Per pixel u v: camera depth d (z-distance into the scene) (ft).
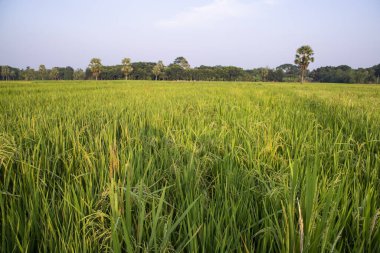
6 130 14.16
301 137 12.48
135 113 19.75
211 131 13.50
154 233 5.08
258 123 13.29
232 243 5.77
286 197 6.00
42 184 8.07
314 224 5.22
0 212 7.13
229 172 8.28
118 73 397.39
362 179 9.15
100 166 9.18
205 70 390.01
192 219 6.38
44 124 15.43
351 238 6.06
